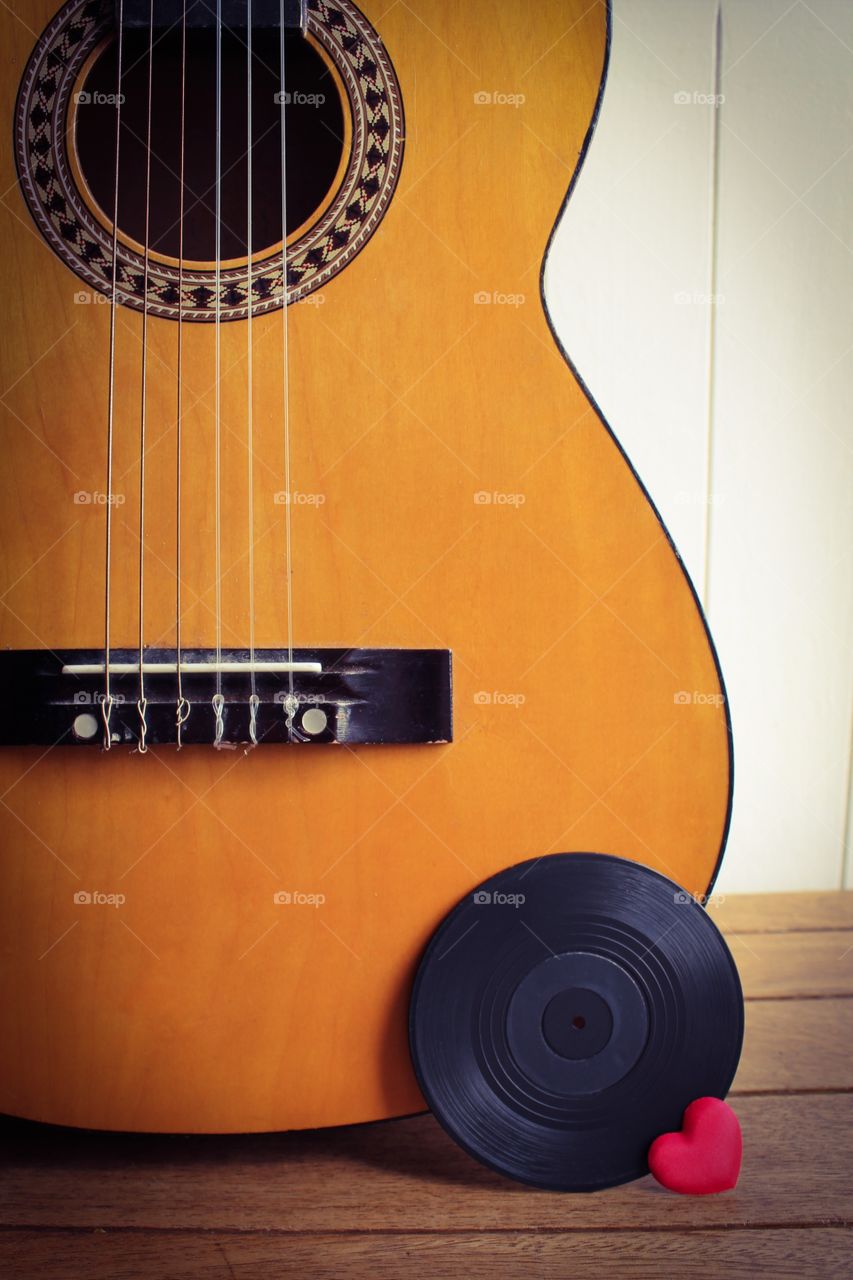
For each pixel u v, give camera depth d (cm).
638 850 83
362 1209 80
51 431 81
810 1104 94
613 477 82
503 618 82
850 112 133
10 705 79
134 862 81
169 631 81
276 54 92
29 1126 93
